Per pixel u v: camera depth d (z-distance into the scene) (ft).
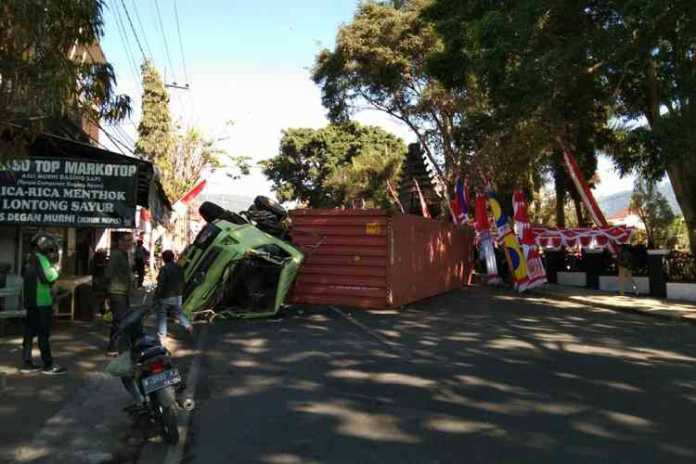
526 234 77.10
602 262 79.20
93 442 18.06
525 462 16.72
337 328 41.55
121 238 30.99
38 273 25.84
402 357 31.30
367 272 54.29
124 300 30.40
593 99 67.36
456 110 105.29
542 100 54.65
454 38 64.69
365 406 22.20
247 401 22.94
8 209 36.09
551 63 49.47
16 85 17.74
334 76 115.75
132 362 18.92
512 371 28.12
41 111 18.74
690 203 72.02
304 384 25.55
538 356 31.99
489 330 41.42
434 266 68.64
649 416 20.99
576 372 28.02
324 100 119.65
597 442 18.33
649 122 69.97
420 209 128.77
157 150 110.63
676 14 44.24
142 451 17.44
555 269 89.76
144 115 110.42
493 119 67.36
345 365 29.37
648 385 25.52
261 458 17.10
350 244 55.01
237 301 46.80
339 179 171.01
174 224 113.39
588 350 33.99
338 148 200.54
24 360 26.71
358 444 18.17
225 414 21.29
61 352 30.50
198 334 38.68
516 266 76.33
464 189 97.25
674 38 50.11
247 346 34.47
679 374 27.76
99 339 34.42
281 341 36.17
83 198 36.73
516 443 18.22
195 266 45.34
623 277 69.41
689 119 49.47
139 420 19.21
